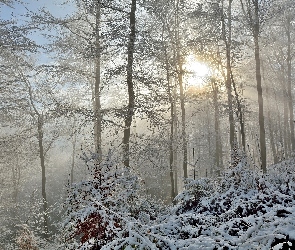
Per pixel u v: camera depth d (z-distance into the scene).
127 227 4.04
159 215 6.33
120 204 5.69
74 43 16.02
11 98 16.17
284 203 5.46
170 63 14.30
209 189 7.90
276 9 18.91
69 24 16.25
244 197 6.42
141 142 12.64
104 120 12.29
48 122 18.02
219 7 17.97
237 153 8.44
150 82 12.30
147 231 4.35
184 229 4.56
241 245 3.57
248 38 20.59
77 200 5.38
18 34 13.41
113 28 12.26
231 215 5.38
